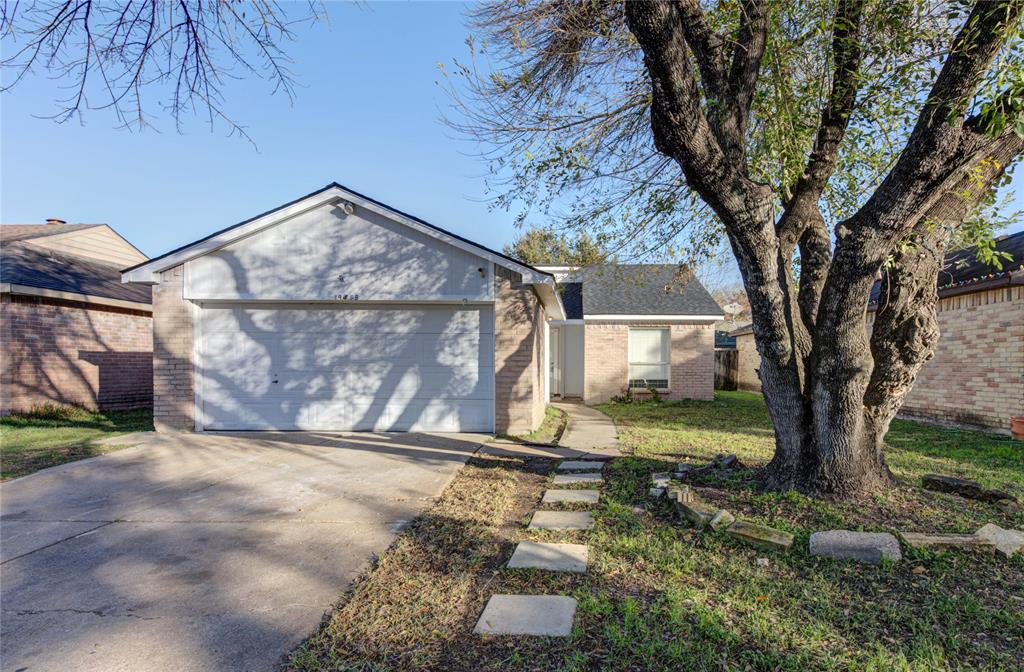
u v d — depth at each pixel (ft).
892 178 13.62
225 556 13.87
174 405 31.55
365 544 14.66
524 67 21.62
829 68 18.34
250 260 30.96
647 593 11.25
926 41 16.93
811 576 11.68
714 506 15.67
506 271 31.12
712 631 9.50
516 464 24.20
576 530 15.25
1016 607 10.28
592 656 9.01
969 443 26.99
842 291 14.76
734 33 18.24
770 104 20.22
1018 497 16.63
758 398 56.39
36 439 30.01
